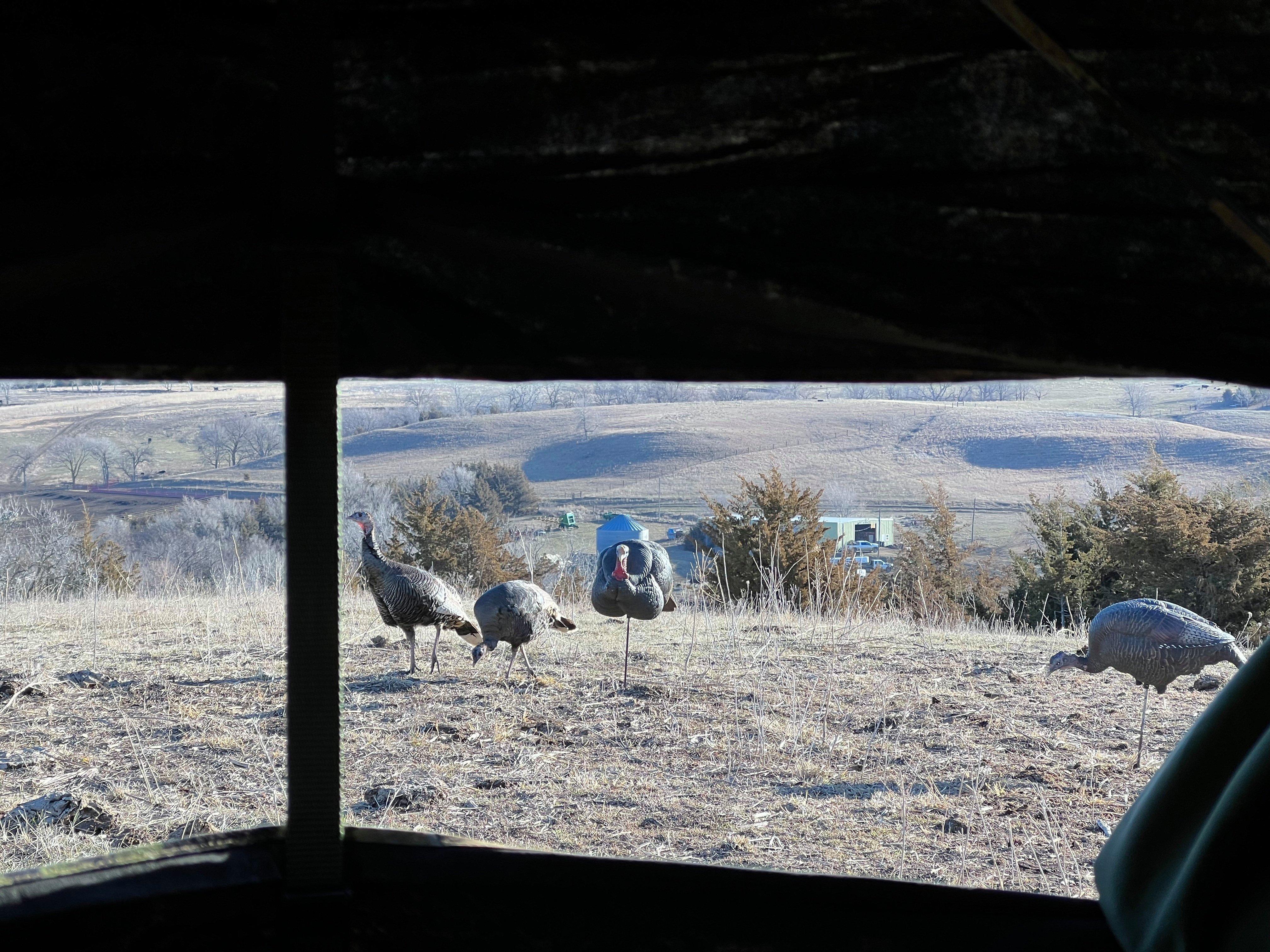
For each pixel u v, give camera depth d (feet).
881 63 6.50
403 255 7.18
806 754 21.90
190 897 7.03
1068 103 6.50
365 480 216.54
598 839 17.10
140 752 21.13
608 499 246.27
